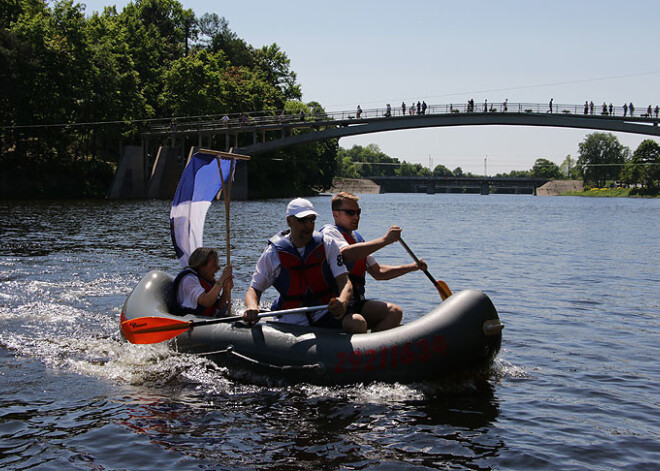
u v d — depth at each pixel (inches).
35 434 168.9
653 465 155.6
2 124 1950.1
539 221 1425.9
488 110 2231.8
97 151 2397.9
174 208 308.2
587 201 4195.4
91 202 1747.0
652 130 2174.0
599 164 6540.4
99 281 410.0
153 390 206.7
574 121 2209.6
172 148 2279.8
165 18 3265.3
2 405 189.6
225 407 191.9
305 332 219.5
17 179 1969.7
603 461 157.6
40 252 561.0
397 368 209.5
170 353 240.5
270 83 3462.1
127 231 819.4
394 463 154.6
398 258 604.4
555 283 459.2
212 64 2687.0
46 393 201.5
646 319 332.2
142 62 2479.1
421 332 212.7
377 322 239.0
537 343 276.5
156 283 265.9
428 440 168.9
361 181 6776.6
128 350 249.8
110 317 306.7
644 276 503.5
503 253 672.4
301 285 226.7
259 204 2014.0
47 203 1617.9
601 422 183.6
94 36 2182.6
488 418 185.5
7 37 1839.3
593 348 269.1
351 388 208.7
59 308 324.5
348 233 239.5
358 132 2343.8
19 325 287.4
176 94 2377.0
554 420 184.5
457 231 1015.6
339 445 165.0
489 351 220.2
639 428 179.5
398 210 1975.9
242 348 222.2
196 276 252.4
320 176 3666.3
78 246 620.7
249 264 507.2
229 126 2383.1
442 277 479.5
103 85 2041.1
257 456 157.5
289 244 225.0
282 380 214.5
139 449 160.6
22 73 1863.9
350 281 223.3
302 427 176.9
